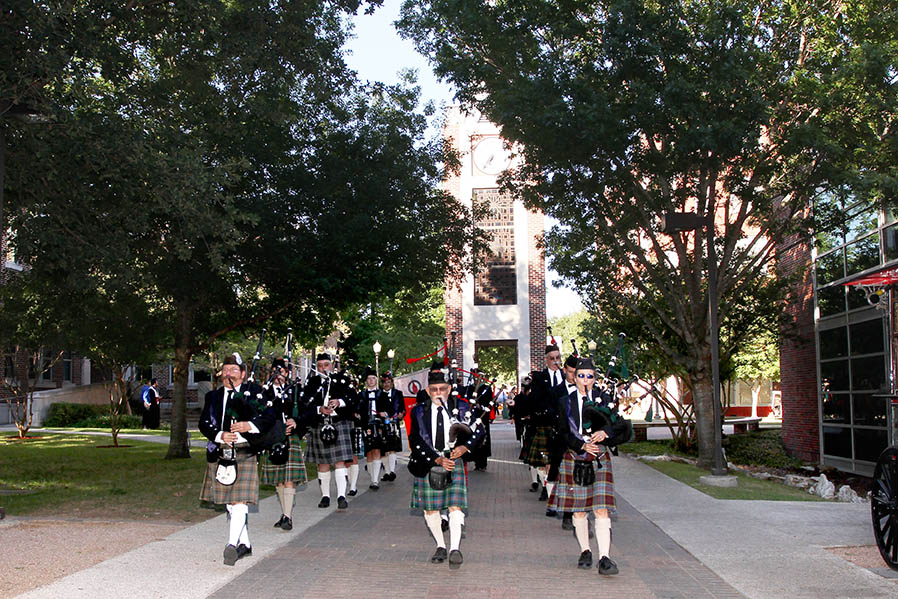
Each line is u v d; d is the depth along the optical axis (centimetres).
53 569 687
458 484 719
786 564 720
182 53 1307
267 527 918
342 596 612
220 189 1258
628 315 2083
